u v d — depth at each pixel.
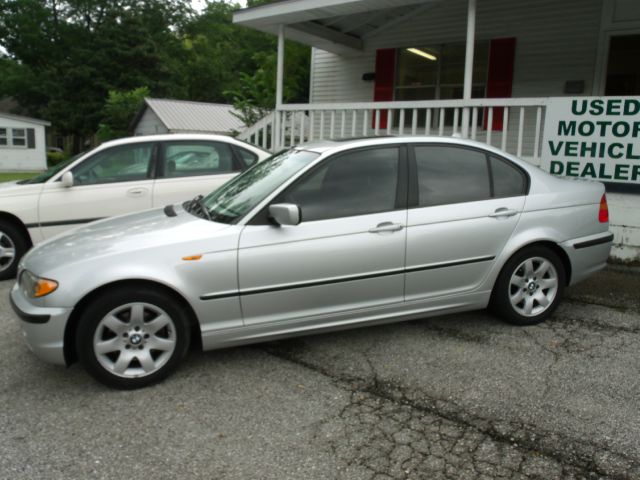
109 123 37.28
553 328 4.50
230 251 3.62
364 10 8.80
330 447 2.87
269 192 3.85
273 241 3.70
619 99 6.21
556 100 6.70
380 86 11.59
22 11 49.50
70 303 3.34
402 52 11.37
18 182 6.46
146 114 32.22
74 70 43.72
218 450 2.85
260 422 3.11
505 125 7.24
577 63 9.27
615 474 2.63
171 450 2.85
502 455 2.79
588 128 6.48
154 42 46.03
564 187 4.61
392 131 11.62
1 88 47.59
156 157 6.51
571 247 4.53
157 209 4.58
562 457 2.76
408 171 4.13
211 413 3.22
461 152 4.34
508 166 4.45
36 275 3.44
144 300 3.46
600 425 3.04
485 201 4.27
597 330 4.45
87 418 3.17
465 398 3.36
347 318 3.97
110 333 3.47
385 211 3.98
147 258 3.48
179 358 3.60
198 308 3.59
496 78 10.04
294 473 2.65
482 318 4.75
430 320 4.71
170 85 46.44
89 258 3.44
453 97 10.79
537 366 3.78
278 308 3.77
